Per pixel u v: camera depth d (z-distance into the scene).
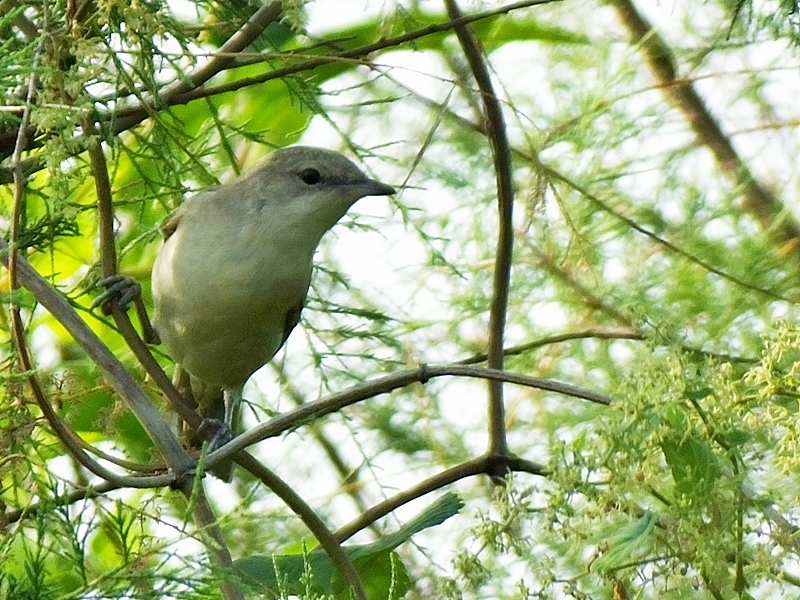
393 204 10.22
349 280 10.95
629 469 5.92
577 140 12.30
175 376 10.40
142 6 6.48
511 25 11.80
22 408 6.55
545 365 12.92
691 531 5.96
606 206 11.66
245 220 9.30
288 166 9.41
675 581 6.12
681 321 11.57
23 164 7.14
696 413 6.14
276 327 9.86
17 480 6.82
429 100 11.08
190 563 5.10
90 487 5.65
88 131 7.15
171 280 9.34
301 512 7.64
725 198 12.56
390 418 13.22
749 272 12.33
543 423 12.61
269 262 9.29
